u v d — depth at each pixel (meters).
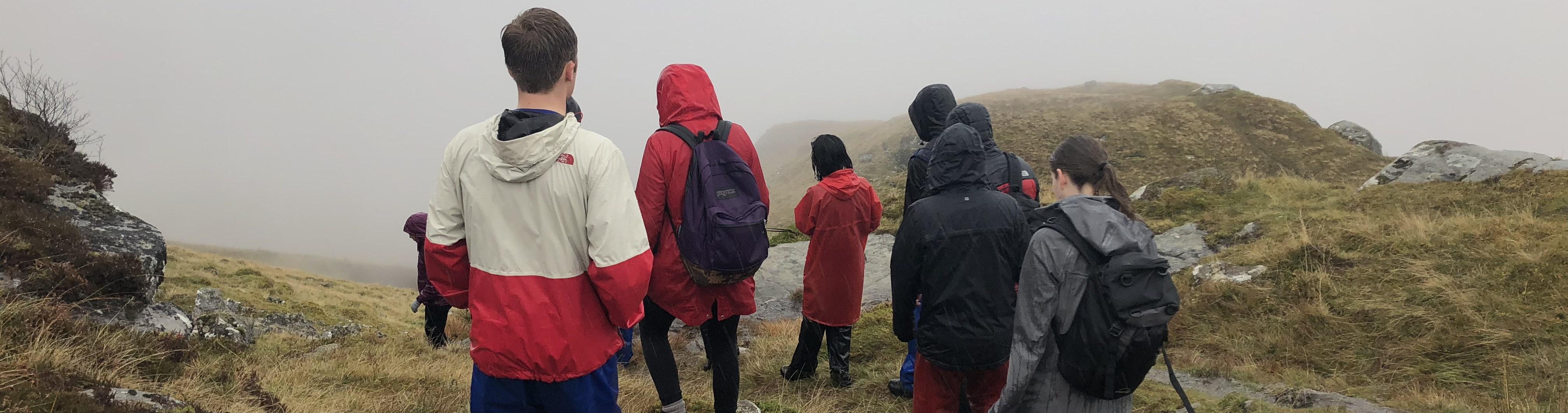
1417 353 4.95
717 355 3.45
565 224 2.07
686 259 2.92
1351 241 6.75
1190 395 4.40
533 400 2.21
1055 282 2.26
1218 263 7.22
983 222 2.84
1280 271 6.55
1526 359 4.51
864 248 4.72
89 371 3.89
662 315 3.30
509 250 2.07
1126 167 44.25
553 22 2.09
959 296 2.83
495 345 2.07
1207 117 52.00
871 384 5.16
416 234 7.42
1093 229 2.20
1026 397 2.44
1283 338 5.57
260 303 15.26
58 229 6.77
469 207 2.10
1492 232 6.24
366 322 17.38
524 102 2.13
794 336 6.99
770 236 12.59
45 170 8.63
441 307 7.88
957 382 3.09
